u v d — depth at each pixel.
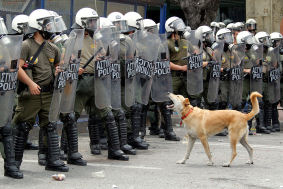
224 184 7.04
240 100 12.55
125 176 7.45
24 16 8.87
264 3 20.34
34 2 11.44
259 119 13.21
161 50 10.91
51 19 7.25
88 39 8.47
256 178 7.48
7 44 6.67
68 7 12.34
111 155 8.82
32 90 7.14
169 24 11.27
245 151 9.95
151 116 12.30
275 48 13.14
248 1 20.72
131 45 9.23
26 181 6.98
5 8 10.81
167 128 11.34
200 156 9.32
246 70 12.67
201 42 11.45
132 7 14.29
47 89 7.37
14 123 7.47
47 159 7.74
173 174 7.64
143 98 9.93
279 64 13.28
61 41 8.41
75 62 7.74
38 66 7.28
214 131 8.38
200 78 11.52
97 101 8.45
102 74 8.38
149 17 23.84
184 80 11.63
